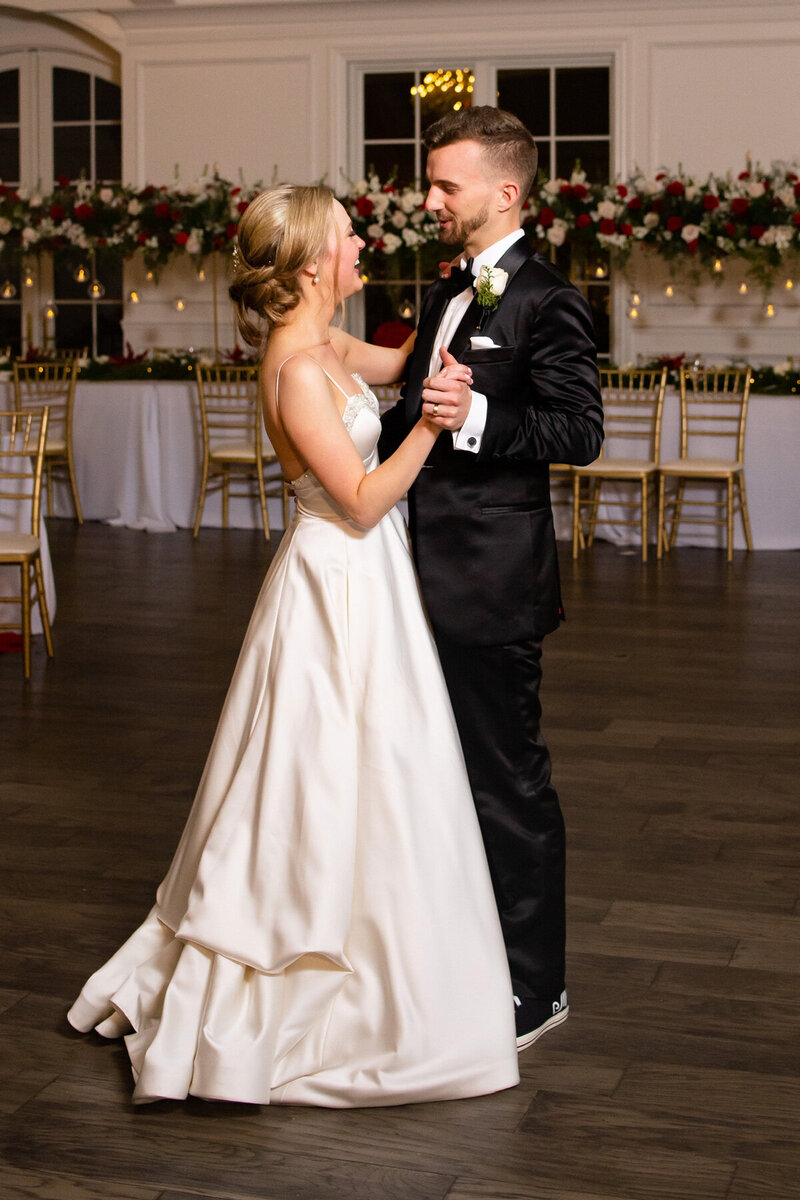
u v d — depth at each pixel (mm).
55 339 9891
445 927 2148
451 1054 2150
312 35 9078
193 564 6969
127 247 8758
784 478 7340
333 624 2143
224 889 2129
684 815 3465
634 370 7660
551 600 2307
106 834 3352
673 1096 2191
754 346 8672
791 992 2541
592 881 3053
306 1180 1979
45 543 5391
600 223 7938
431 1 8805
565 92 8922
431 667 2203
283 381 2086
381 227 8328
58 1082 2240
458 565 2236
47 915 2879
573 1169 1999
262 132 9281
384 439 2441
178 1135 2090
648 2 8508
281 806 2121
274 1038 2127
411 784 2137
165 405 8039
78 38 9750
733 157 8609
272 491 8070
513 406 2104
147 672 4895
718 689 4652
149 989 2297
